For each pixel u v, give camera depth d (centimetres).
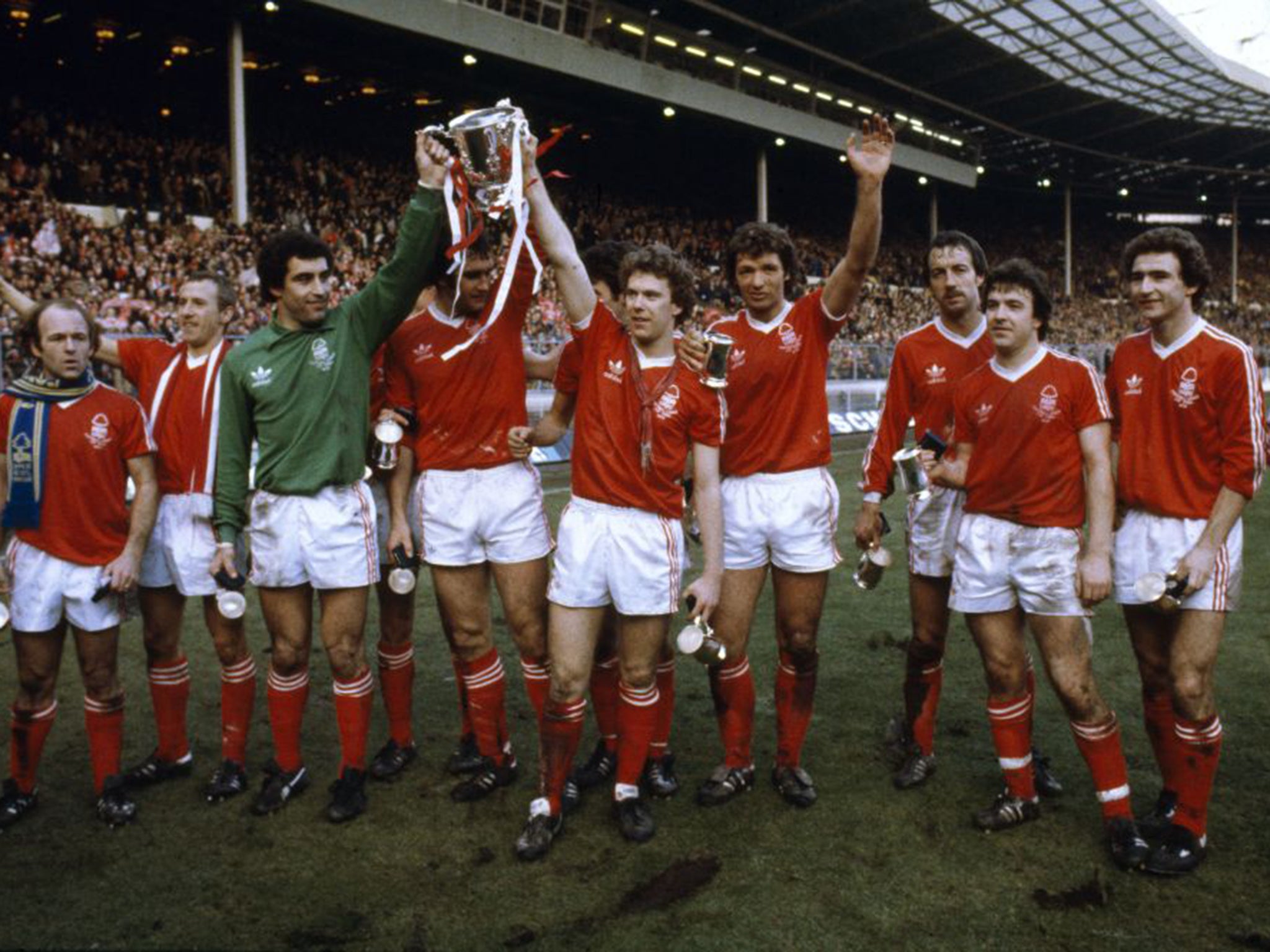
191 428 337
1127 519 298
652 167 3412
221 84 2498
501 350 330
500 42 2122
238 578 310
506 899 270
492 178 291
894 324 2823
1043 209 5047
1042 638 295
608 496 293
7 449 307
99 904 268
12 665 470
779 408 324
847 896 269
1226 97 3631
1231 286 4584
